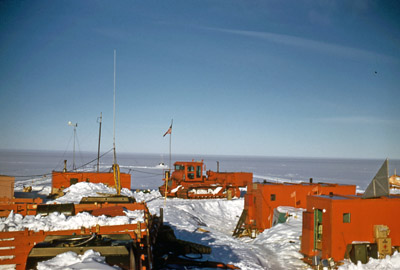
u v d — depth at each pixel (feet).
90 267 24.61
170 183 126.62
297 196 89.25
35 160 525.34
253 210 90.79
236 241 72.69
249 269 52.06
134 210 50.47
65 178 108.88
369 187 61.41
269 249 69.21
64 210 48.65
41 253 28.02
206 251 55.36
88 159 615.57
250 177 137.18
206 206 112.98
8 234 35.06
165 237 53.06
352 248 55.93
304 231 62.03
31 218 41.16
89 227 37.24
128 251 28.86
